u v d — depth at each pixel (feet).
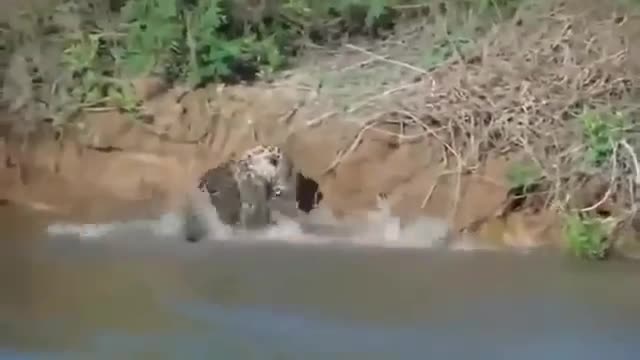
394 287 52.95
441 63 67.36
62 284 52.75
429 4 71.72
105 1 70.90
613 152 60.75
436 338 46.83
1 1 70.74
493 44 68.28
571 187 60.39
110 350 44.75
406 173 61.82
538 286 53.57
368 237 60.29
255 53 68.08
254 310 49.44
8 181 63.77
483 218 60.49
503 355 44.83
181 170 63.26
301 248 59.06
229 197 61.21
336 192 61.67
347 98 64.95
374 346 45.50
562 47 67.72
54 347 45.19
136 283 52.85
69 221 61.87
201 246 59.21
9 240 59.57
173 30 67.97
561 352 45.62
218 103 65.21
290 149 62.85
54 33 69.67
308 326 47.78
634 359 44.70
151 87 66.18
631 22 69.36
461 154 62.03
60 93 66.49
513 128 62.64
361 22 71.36
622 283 54.29
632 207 59.52
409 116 63.21
